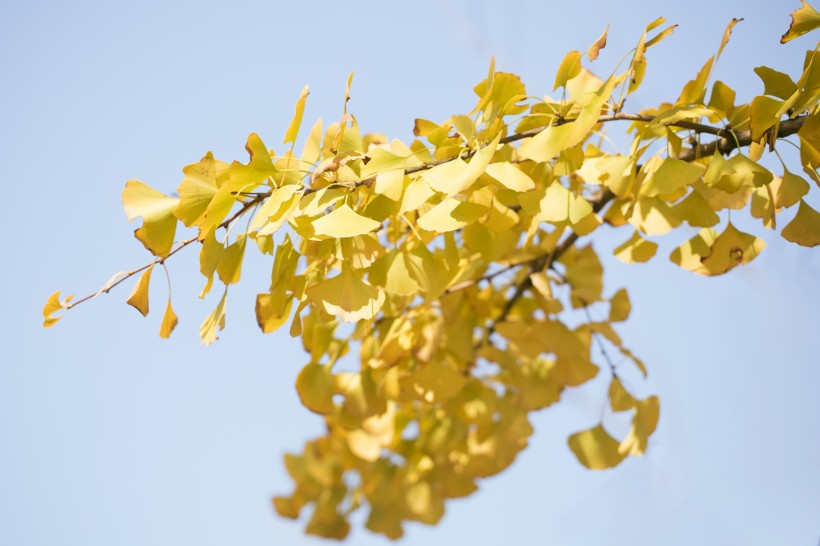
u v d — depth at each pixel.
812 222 2.18
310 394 2.35
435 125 2.19
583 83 2.29
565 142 2.15
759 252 2.23
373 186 2.16
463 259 2.34
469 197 2.20
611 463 2.43
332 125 2.19
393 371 2.37
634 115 2.21
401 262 2.20
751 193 2.26
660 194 2.22
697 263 2.24
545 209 2.19
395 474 2.65
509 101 2.17
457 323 2.46
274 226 2.08
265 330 2.19
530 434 2.52
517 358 2.50
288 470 2.84
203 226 2.10
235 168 2.11
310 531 2.81
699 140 2.25
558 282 2.51
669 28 2.16
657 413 2.44
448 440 2.56
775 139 2.16
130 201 2.12
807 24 2.18
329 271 2.21
